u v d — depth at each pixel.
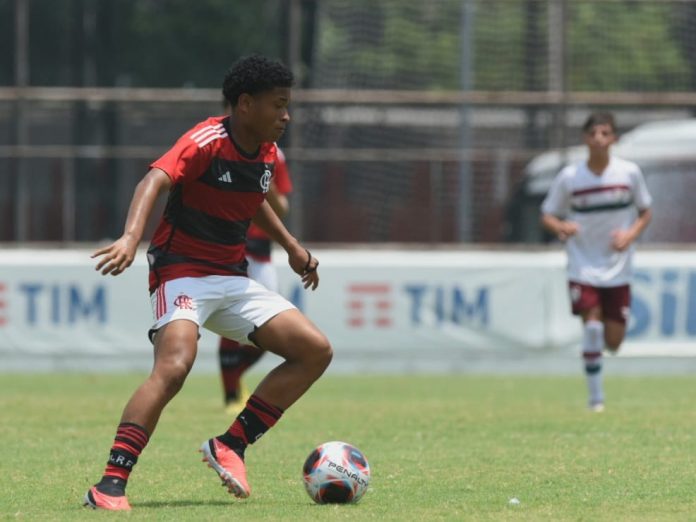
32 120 65.75
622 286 43.56
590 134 42.81
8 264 64.06
